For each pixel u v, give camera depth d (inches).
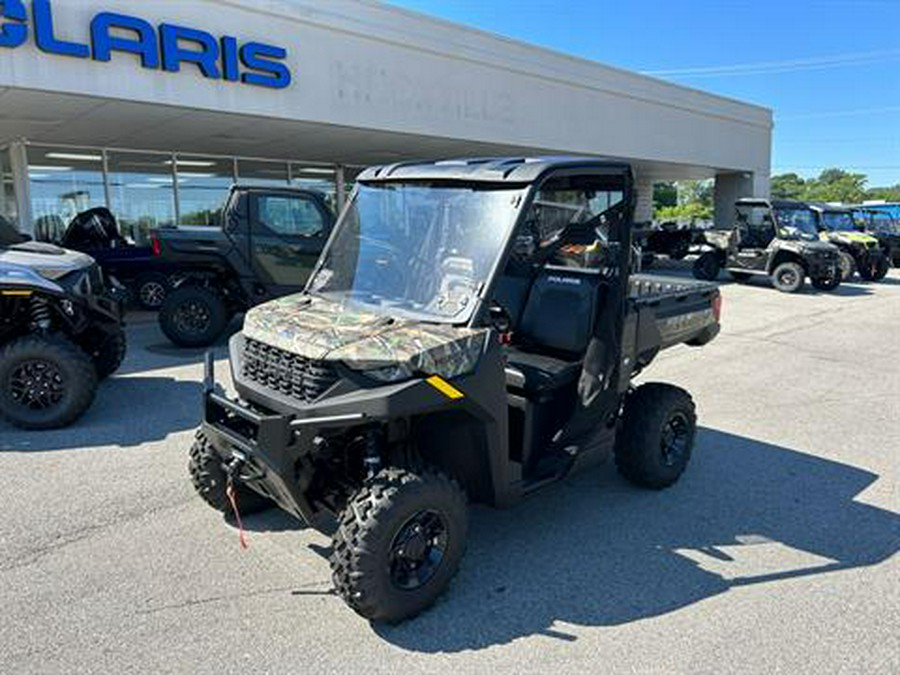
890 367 319.3
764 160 1034.1
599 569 137.4
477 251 130.6
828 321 454.6
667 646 113.3
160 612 121.3
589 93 701.3
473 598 126.7
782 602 126.3
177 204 596.4
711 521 159.0
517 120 620.1
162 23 390.0
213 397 128.0
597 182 149.5
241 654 110.5
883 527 157.2
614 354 150.8
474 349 119.8
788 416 242.8
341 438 123.0
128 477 179.3
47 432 213.3
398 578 117.6
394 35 509.7
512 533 152.0
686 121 855.7
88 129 469.1
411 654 111.0
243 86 429.7
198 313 341.1
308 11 456.1
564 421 150.5
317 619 120.0
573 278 161.9
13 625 117.1
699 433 223.8
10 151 522.3
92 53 366.0
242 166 637.3
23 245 246.7
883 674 106.5
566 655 110.9
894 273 825.5
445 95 554.3
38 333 216.5
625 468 171.5
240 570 135.2
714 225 1073.5
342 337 118.0
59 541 145.6
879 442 215.6
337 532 115.3
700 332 192.1
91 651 110.7
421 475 118.8
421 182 141.6
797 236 627.5
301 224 351.6
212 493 149.6
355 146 593.0
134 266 469.7
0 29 336.2
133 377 282.2
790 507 167.3
